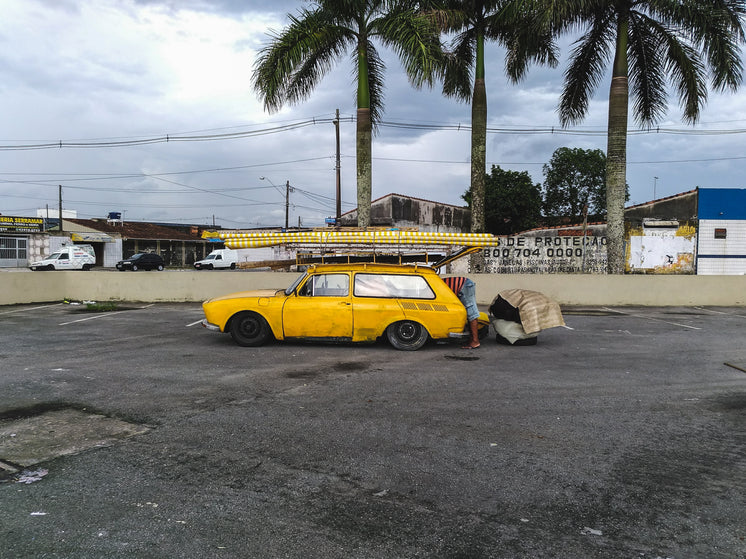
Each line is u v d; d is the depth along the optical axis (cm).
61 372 696
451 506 331
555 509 330
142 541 284
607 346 941
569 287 1650
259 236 1048
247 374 691
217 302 898
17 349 868
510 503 337
